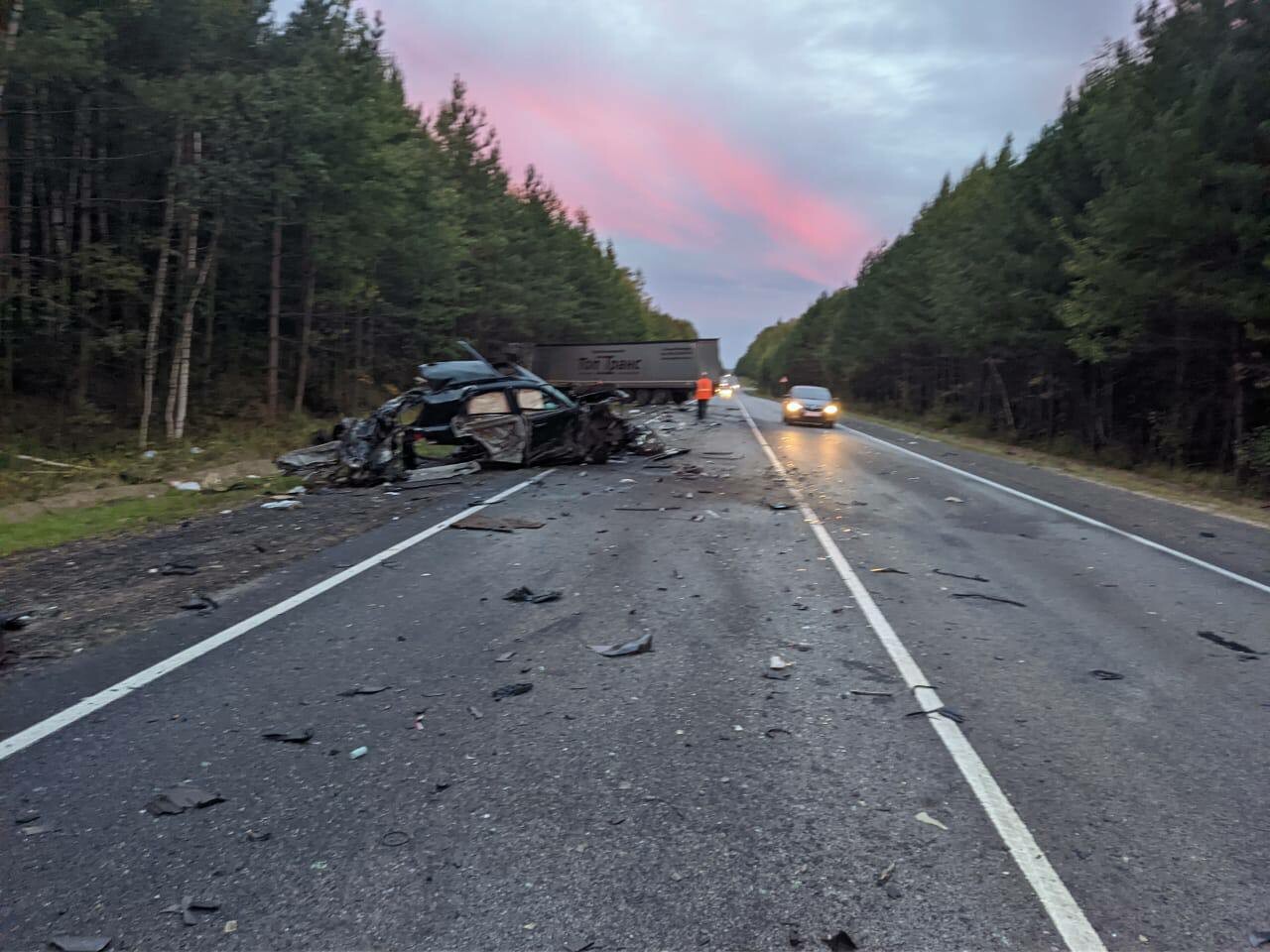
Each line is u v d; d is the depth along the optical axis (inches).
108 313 798.5
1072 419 1108.5
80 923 102.0
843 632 229.8
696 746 155.1
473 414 613.3
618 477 585.6
